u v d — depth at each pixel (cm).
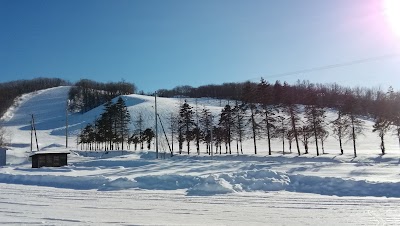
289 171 2598
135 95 17262
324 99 9969
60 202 1492
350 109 6219
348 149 8381
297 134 6469
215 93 17525
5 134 10719
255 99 6397
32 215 1202
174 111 13088
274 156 5534
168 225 1041
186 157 5747
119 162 3975
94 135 8888
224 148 9194
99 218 1147
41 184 2206
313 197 1516
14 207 1379
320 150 7944
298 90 8125
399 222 1052
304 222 1078
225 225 1051
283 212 1227
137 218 1148
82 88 19900
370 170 2470
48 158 4312
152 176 2011
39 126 14612
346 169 2611
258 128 6519
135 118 12175
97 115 15050
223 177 1886
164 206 1369
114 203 1451
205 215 1195
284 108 6328
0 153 5069
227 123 7075
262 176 1919
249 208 1307
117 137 8150
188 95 18800
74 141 11262
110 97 17362
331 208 1273
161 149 8312
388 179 1833
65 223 1063
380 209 1238
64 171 3012
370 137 9875
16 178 2412
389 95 6378
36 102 19325
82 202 1485
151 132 8319
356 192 1594
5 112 17025
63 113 16950
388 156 5397
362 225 1027
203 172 2653
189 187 1872
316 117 6259
